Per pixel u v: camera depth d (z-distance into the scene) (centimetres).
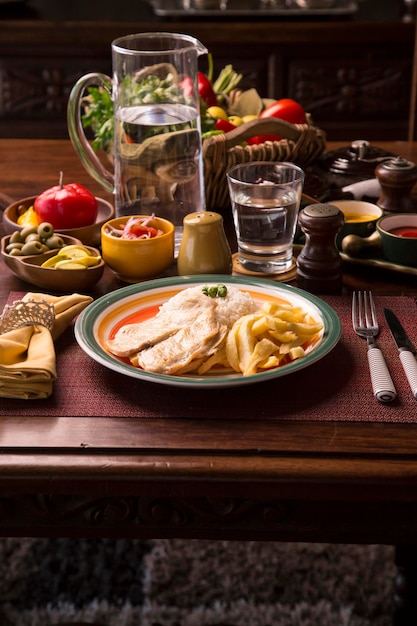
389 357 97
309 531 87
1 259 127
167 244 117
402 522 86
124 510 86
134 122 120
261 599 171
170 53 120
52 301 106
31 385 89
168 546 187
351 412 88
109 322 102
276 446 83
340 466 81
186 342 93
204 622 165
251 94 172
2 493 83
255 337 95
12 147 182
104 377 94
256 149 141
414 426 85
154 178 122
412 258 118
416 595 142
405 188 132
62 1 319
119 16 293
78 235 126
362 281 119
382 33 285
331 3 292
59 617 167
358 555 184
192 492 82
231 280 109
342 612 167
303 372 95
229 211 146
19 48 289
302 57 290
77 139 136
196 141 123
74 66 292
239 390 91
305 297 104
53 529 88
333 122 299
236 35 285
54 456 82
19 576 179
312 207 113
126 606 170
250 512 86
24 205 136
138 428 85
